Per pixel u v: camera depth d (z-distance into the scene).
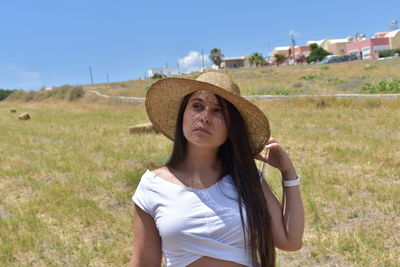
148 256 1.72
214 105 1.72
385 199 5.76
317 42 97.06
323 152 8.91
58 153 10.45
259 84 31.84
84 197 6.42
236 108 1.75
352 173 7.14
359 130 11.58
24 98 45.06
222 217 1.61
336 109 16.28
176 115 1.98
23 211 5.84
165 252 1.65
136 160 9.03
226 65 98.00
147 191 1.71
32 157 9.95
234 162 1.75
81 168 8.48
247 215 1.65
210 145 1.70
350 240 4.44
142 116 19.42
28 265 4.22
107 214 5.61
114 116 20.20
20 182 7.56
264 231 1.68
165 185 1.69
